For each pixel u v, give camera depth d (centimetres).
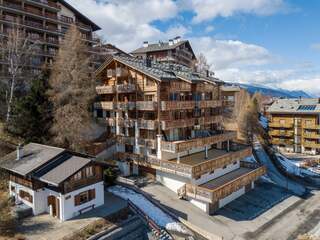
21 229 2447
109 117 4447
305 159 6975
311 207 3675
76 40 4378
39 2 5991
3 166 2959
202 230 2734
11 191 3039
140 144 3897
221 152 4372
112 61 4275
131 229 2667
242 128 6575
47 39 5934
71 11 6750
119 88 4053
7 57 4669
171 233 2694
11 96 4062
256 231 2936
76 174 2708
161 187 3584
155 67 4328
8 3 5588
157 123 3694
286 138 8069
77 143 3678
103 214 2752
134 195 3225
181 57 8450
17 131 3616
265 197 3844
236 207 3428
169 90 3881
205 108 4644
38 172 2728
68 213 2648
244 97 7862
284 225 3119
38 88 3703
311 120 7625
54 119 3616
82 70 4109
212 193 3030
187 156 4103
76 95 3938
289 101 8338
